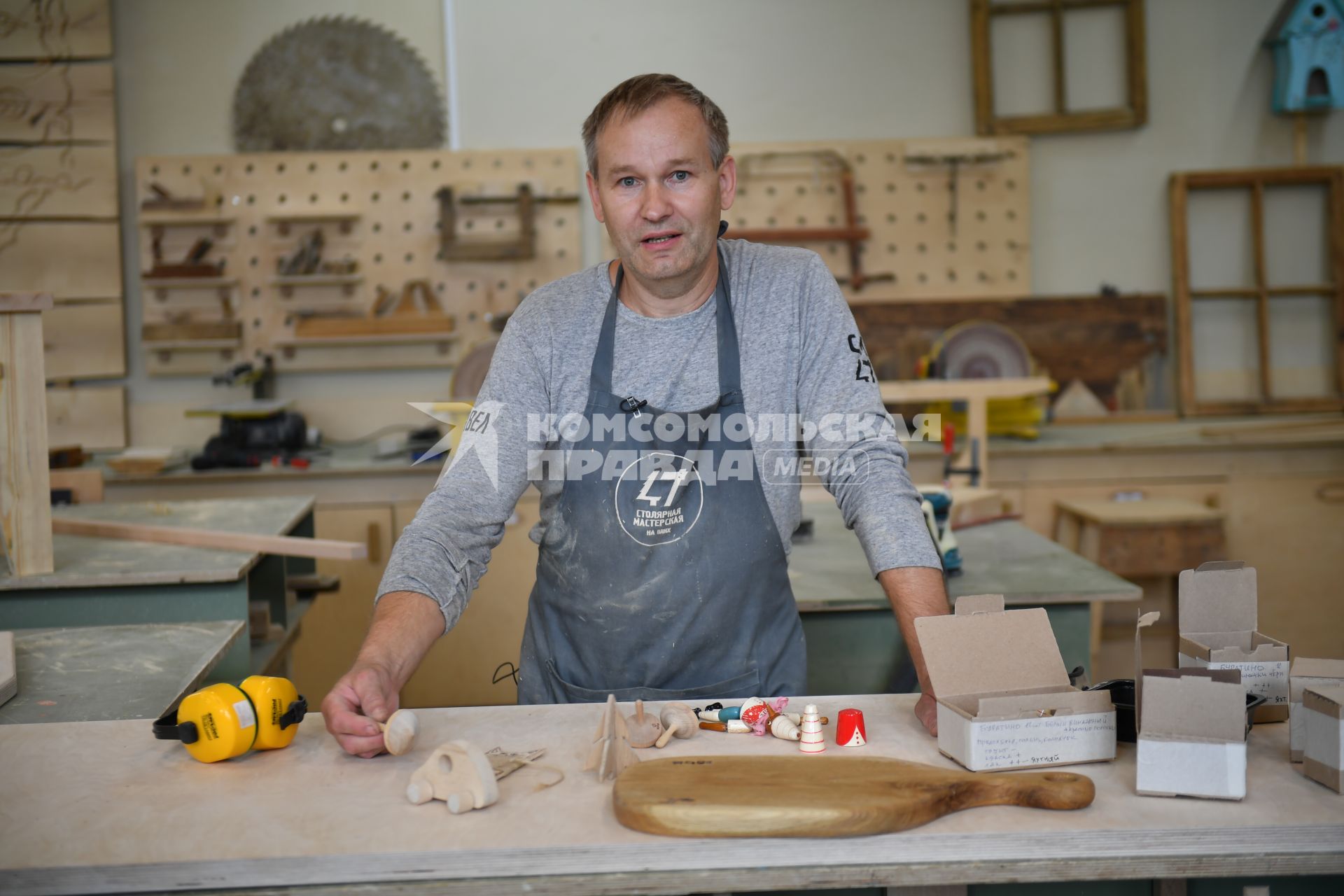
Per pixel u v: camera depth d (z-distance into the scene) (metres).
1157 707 1.09
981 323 3.96
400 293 4.27
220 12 4.20
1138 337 4.40
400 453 3.94
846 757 1.16
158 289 4.20
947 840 1.02
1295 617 3.96
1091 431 4.18
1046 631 1.22
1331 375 4.45
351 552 2.25
